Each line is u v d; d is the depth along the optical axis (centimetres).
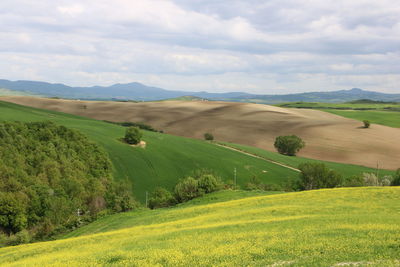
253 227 2597
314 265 1541
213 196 5953
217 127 18375
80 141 10300
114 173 9456
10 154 7700
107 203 7575
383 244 1781
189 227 3102
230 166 10769
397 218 2573
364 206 3378
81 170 8625
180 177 9781
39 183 7138
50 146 8862
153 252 2023
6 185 6612
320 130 16538
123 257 1989
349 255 1641
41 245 3469
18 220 5912
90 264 1919
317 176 8469
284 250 1817
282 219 2873
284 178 10088
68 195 7312
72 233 5312
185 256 1873
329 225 2392
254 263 1656
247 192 6047
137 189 8944
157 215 4800
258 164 11175
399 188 4412
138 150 11112
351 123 17938
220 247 1994
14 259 2955
